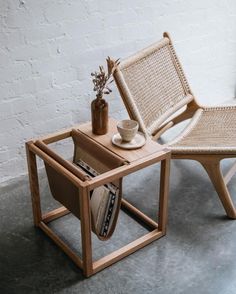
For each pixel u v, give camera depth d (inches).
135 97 80.3
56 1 80.6
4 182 89.1
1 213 80.1
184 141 79.3
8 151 87.1
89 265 65.2
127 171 63.3
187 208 81.7
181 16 104.4
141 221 78.2
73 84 90.8
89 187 59.7
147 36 100.0
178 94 90.7
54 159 66.7
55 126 92.1
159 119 84.3
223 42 119.1
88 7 85.9
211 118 89.0
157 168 94.8
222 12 113.5
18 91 83.0
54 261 69.1
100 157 67.7
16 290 63.8
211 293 63.4
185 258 69.7
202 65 117.4
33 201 74.3
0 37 76.4
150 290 63.9
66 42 85.7
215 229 76.2
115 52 95.4
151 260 69.4
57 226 77.1
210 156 74.9
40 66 84.0
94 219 66.2
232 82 129.9
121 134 68.6
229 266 68.2
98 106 69.5
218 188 77.1
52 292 63.5
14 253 70.7
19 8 76.4
